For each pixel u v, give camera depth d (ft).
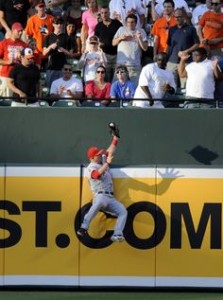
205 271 161.07
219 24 199.82
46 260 161.99
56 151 166.09
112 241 161.38
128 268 161.68
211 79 177.27
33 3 216.33
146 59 198.59
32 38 203.82
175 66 194.29
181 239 161.48
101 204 158.92
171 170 161.89
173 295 158.92
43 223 161.99
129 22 195.52
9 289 162.09
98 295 158.71
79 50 204.33
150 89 177.68
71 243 161.99
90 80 183.01
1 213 161.99
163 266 161.48
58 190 161.99
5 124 166.09
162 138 165.17
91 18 205.87
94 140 165.89
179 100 166.50
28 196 161.99
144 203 161.68
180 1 213.87
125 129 165.37
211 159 165.07
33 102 175.94
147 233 161.68
